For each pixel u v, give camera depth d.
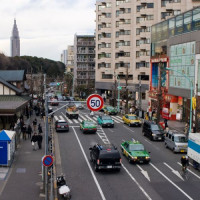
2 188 15.95
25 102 32.50
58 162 22.11
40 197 14.80
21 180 17.28
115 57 81.94
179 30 42.38
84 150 26.00
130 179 18.25
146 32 71.69
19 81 43.72
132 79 76.94
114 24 81.50
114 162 19.31
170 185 17.19
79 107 62.94
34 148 24.70
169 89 45.62
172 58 44.44
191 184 17.39
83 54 107.00
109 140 30.45
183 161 19.25
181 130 36.84
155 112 48.44
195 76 36.97
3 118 30.06
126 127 39.47
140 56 73.06
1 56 102.12
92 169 20.38
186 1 65.81
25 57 140.75
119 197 15.24
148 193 15.83
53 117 48.56
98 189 16.45
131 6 76.81
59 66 164.00
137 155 21.61
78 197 15.24
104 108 56.09
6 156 19.69
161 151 26.03
